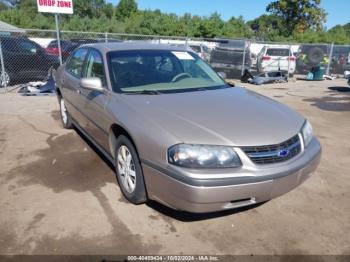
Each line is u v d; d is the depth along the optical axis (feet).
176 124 9.64
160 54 14.52
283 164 9.47
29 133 19.16
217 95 12.41
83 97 14.66
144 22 130.52
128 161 11.22
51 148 16.67
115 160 12.17
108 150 12.88
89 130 14.82
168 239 9.64
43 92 31.45
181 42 59.67
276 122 10.34
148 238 9.68
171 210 11.02
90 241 9.50
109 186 12.67
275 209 11.24
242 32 144.66
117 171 12.07
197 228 10.16
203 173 8.74
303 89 41.01
